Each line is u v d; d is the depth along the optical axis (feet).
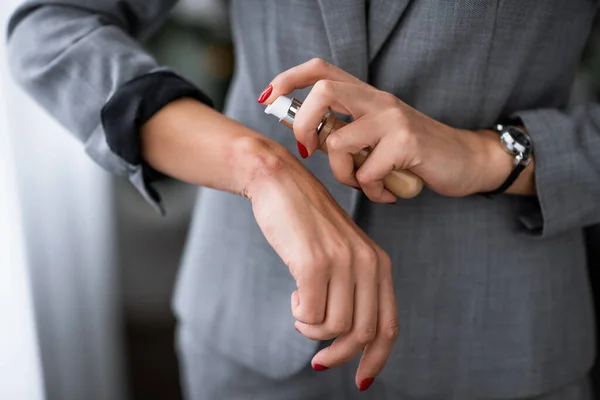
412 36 1.82
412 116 1.71
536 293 2.06
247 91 2.12
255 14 2.01
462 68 1.85
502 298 2.04
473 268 2.01
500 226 2.01
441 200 1.98
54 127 3.46
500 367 2.08
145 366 5.01
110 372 4.32
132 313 5.45
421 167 1.73
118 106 1.85
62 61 1.95
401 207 1.98
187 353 2.45
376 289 1.65
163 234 5.69
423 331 2.04
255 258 2.17
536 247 2.04
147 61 1.94
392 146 1.67
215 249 2.28
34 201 3.43
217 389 2.37
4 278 3.23
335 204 1.70
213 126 1.82
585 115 2.00
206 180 1.82
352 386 2.21
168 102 1.87
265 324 2.16
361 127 1.66
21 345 3.37
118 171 1.97
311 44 1.92
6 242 3.20
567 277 2.13
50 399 3.82
